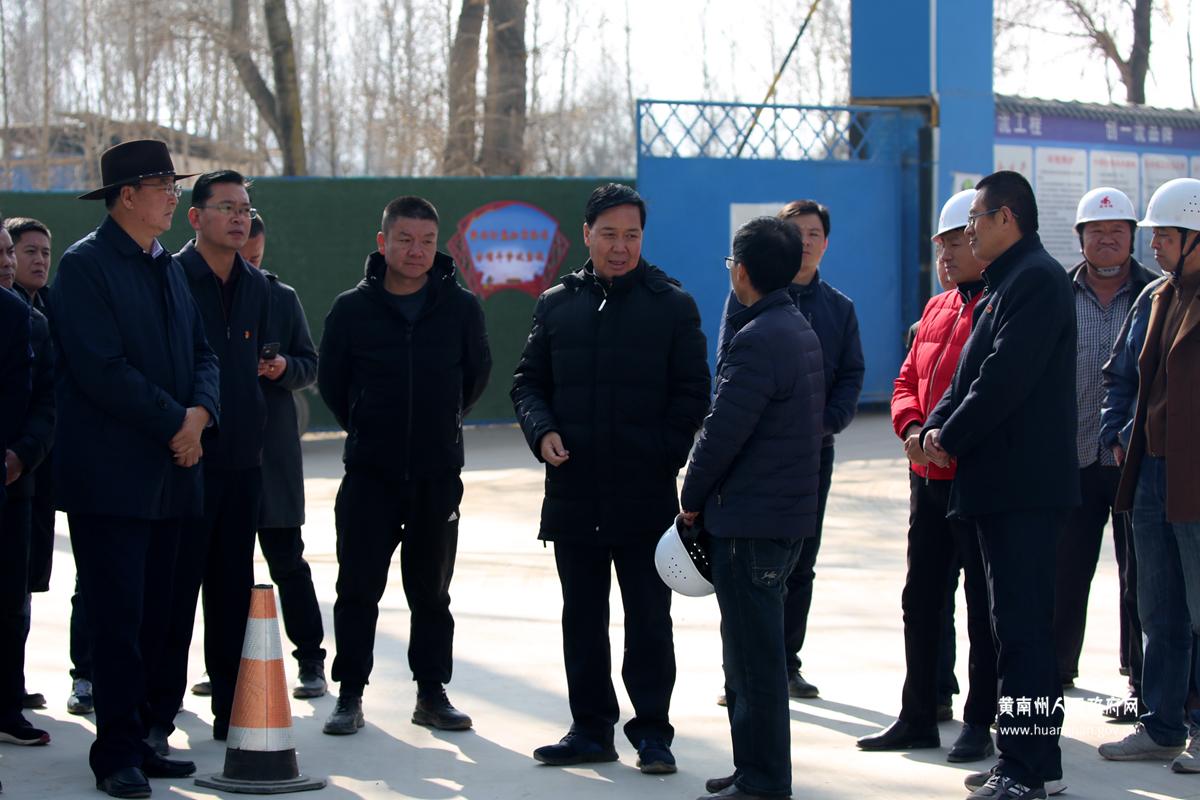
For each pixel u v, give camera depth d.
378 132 28.03
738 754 4.53
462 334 5.58
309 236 14.27
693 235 15.13
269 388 5.96
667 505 5.06
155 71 30.97
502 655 6.65
